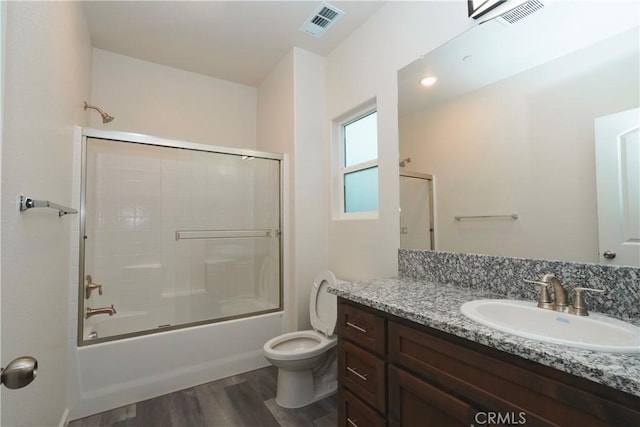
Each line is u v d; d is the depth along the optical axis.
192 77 3.05
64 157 1.65
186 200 2.62
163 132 2.89
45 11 1.25
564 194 1.18
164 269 2.52
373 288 1.51
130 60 2.76
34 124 1.14
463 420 0.94
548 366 0.75
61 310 1.62
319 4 2.07
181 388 2.11
